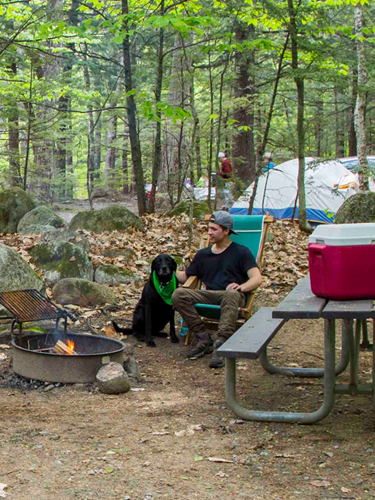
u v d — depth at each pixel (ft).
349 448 10.09
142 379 14.85
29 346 15.78
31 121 44.34
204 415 12.06
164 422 11.58
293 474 9.05
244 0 33.35
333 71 31.12
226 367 11.81
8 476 8.81
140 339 18.74
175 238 29.91
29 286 20.29
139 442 10.39
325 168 43.50
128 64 34.78
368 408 12.46
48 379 14.06
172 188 41.83
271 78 36.29
